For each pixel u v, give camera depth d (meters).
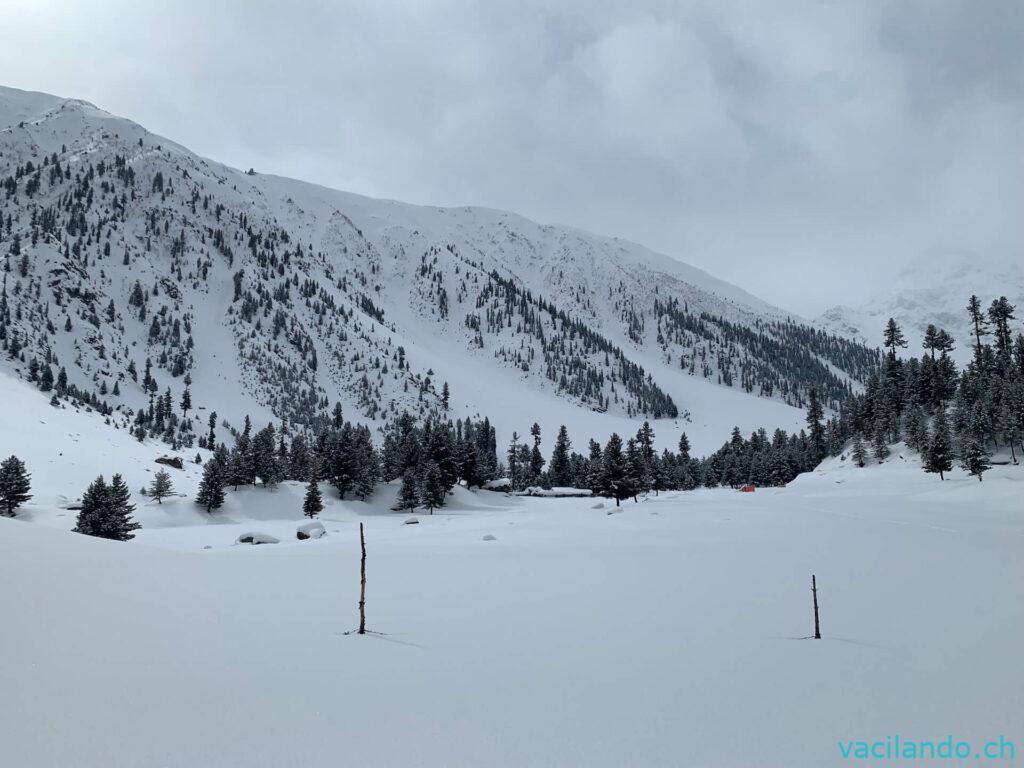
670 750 6.31
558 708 7.55
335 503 94.00
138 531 68.12
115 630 9.33
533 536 44.09
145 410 165.38
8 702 6.29
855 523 44.59
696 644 11.29
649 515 61.94
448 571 22.53
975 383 102.06
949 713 7.60
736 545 32.12
